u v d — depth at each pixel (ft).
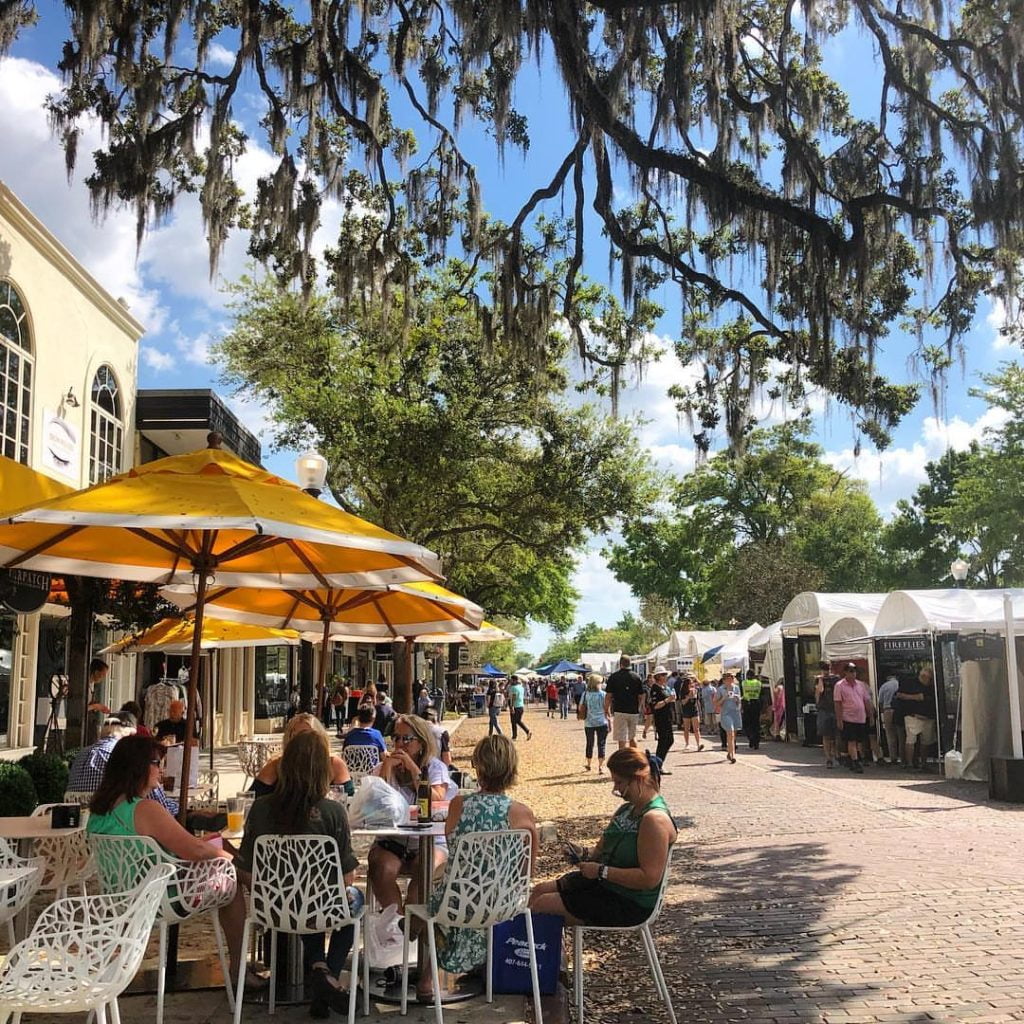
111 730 31.27
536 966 17.69
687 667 127.34
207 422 69.21
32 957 13.16
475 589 104.88
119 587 39.83
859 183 37.65
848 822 39.19
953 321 39.63
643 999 19.11
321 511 19.53
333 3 37.70
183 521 16.96
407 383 67.92
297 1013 17.63
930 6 35.55
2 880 16.31
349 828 17.90
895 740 62.80
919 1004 18.17
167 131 38.91
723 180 34.83
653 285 41.57
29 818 22.22
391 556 22.80
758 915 24.95
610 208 36.27
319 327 71.05
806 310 39.19
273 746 46.37
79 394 56.59
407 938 17.79
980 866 29.84
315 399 68.90
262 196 40.68
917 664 65.36
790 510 191.11
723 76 37.91
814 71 38.99
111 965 13.46
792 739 85.66
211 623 46.29
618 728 57.62
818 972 20.27
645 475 72.28
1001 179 34.47
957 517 132.16
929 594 59.16
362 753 38.47
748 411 45.27
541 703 248.73
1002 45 33.91
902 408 41.32
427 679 192.54
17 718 53.62
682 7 31.58
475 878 17.07
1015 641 50.83
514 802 18.29
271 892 16.76
